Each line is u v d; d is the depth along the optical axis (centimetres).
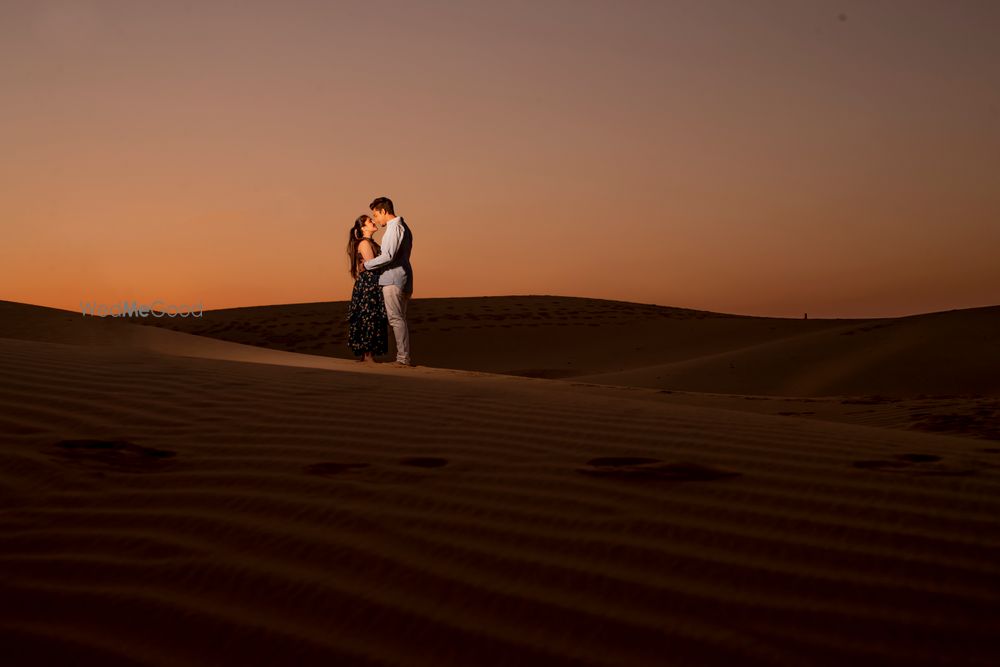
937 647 219
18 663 205
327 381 639
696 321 5275
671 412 552
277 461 379
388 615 232
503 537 289
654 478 365
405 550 276
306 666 206
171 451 393
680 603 241
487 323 5462
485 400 570
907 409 958
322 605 237
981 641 222
